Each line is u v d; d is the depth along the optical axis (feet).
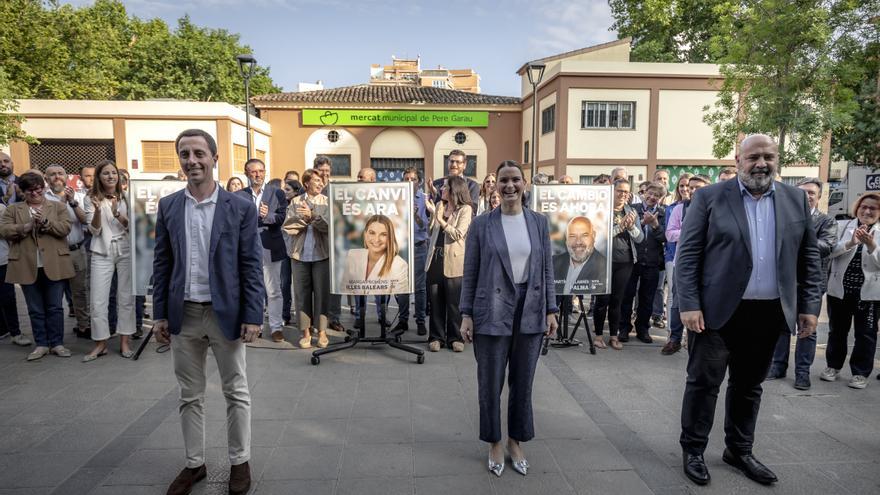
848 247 15.89
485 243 11.00
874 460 11.59
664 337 22.12
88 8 93.40
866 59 39.45
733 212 10.41
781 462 11.49
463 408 14.21
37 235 17.92
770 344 10.75
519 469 10.91
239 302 10.10
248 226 10.23
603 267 19.29
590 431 12.89
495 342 10.85
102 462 11.30
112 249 18.28
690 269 10.82
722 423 13.46
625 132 69.41
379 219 18.17
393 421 13.35
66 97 80.38
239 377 10.27
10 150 65.51
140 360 18.29
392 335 21.49
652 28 92.99
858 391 15.76
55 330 18.65
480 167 86.28
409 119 84.07
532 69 42.29
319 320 19.66
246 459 10.23
